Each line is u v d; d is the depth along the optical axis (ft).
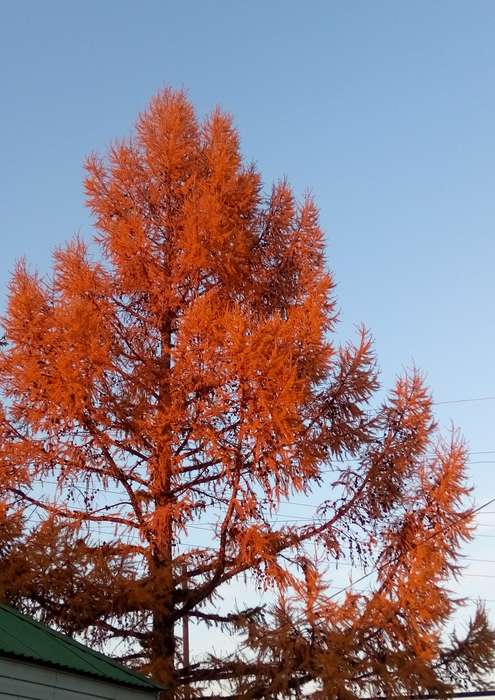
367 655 40.40
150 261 52.54
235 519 44.19
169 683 41.19
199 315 47.06
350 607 40.81
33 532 42.27
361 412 47.26
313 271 53.88
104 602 42.01
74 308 46.16
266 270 54.24
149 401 46.91
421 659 40.06
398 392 47.65
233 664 40.68
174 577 43.78
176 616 44.27
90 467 46.52
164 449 46.42
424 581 41.78
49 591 41.83
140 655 43.47
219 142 57.00
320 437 46.32
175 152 54.80
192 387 46.60
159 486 46.32
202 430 45.39
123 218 53.93
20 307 46.80
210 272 52.60
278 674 39.40
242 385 44.50
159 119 55.93
